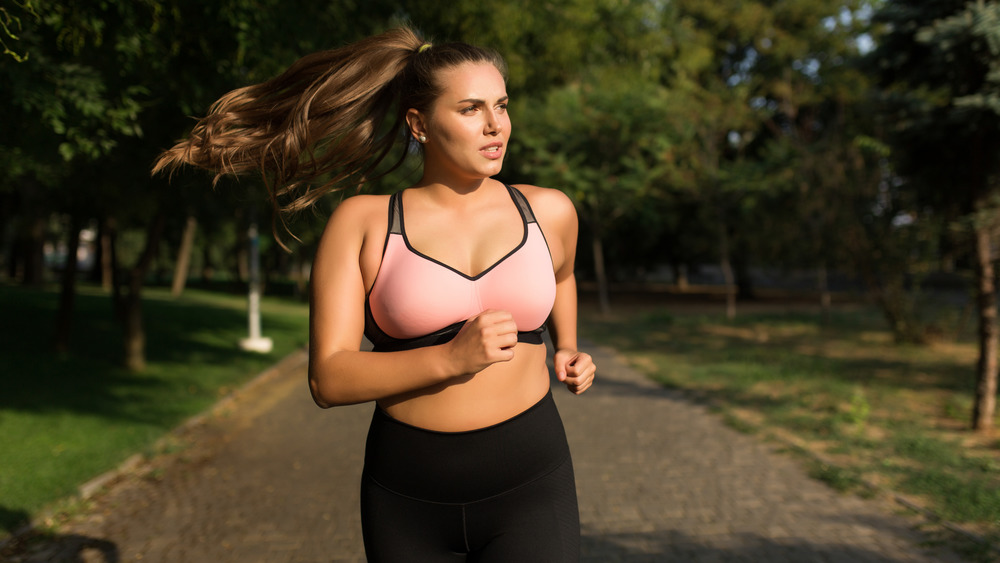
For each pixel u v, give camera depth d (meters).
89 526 4.52
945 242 9.22
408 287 1.42
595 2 10.36
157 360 11.60
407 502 1.48
